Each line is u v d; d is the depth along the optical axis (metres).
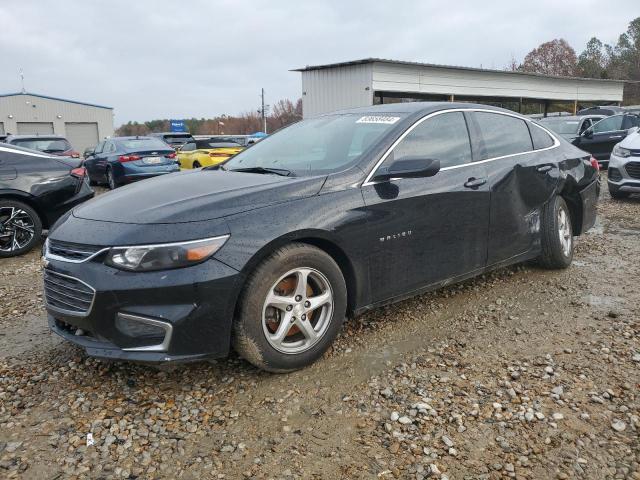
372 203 3.48
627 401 2.91
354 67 20.84
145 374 3.28
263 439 2.65
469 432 2.66
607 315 4.10
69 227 3.18
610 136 14.00
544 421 2.74
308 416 2.83
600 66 76.06
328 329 3.34
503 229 4.40
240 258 2.91
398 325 3.96
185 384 3.16
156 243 2.82
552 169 4.90
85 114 45.19
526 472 2.38
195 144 17.55
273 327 3.17
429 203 3.78
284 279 3.17
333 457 2.51
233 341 3.05
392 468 2.42
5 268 6.08
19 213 6.64
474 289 4.72
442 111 4.17
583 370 3.25
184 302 2.82
